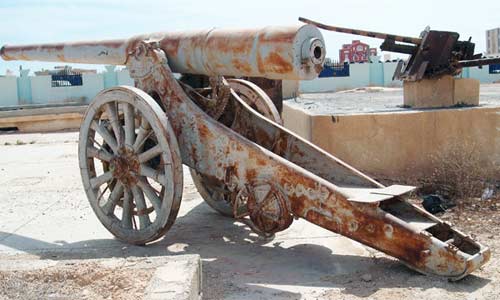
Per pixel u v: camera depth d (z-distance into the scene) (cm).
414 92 809
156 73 522
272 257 494
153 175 500
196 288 340
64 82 2592
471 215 582
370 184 480
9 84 2547
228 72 513
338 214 430
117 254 511
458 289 396
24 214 671
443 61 779
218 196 633
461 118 725
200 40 520
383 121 717
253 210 466
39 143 1427
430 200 604
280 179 452
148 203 677
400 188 462
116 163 526
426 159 724
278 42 453
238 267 470
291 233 561
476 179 684
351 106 888
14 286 335
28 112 1783
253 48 472
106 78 2595
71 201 732
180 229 588
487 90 1303
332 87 2539
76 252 521
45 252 523
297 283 428
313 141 719
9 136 1630
